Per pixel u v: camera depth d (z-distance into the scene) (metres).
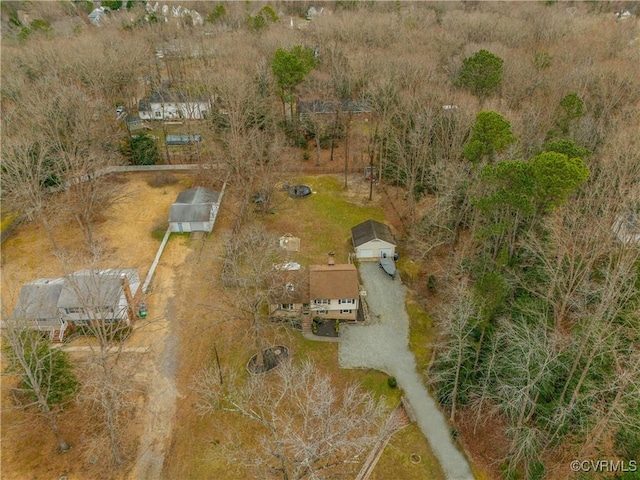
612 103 46.66
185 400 29.80
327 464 23.72
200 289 38.03
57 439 27.05
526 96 50.81
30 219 43.59
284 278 35.28
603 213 31.61
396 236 45.38
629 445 24.27
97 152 48.56
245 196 45.44
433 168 40.84
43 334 31.09
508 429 25.20
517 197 28.58
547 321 28.64
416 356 33.47
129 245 42.66
